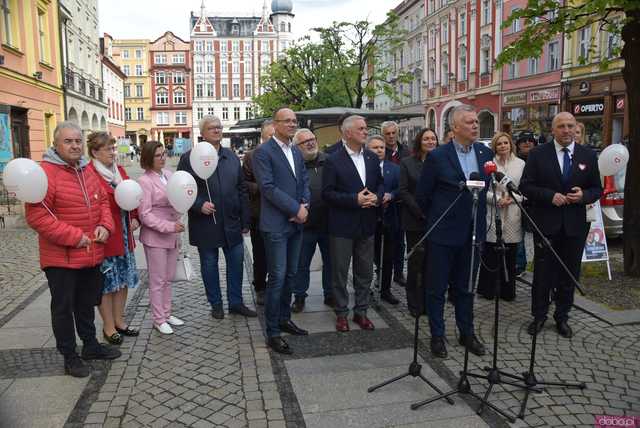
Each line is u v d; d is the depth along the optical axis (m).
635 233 6.27
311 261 5.96
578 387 3.79
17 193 3.63
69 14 25.89
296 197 4.71
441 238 4.30
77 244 3.90
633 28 6.05
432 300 4.39
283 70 28.94
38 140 19.53
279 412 3.53
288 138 4.69
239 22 82.44
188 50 84.00
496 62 7.47
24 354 4.51
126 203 4.45
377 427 3.34
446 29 38.94
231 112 82.12
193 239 5.33
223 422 3.42
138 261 8.13
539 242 4.75
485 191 4.33
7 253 8.77
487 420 3.40
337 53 24.23
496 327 3.64
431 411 3.52
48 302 5.98
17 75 17.45
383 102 55.41
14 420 3.44
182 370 4.19
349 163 4.90
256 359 4.38
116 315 4.89
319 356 4.46
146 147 4.90
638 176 6.20
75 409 3.59
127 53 83.81
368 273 5.11
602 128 23.42
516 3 29.73
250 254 8.76
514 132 30.20
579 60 7.94
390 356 4.44
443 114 39.81
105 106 36.09
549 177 4.73
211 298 5.41
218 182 5.21
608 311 5.23
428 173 4.37
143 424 3.40
